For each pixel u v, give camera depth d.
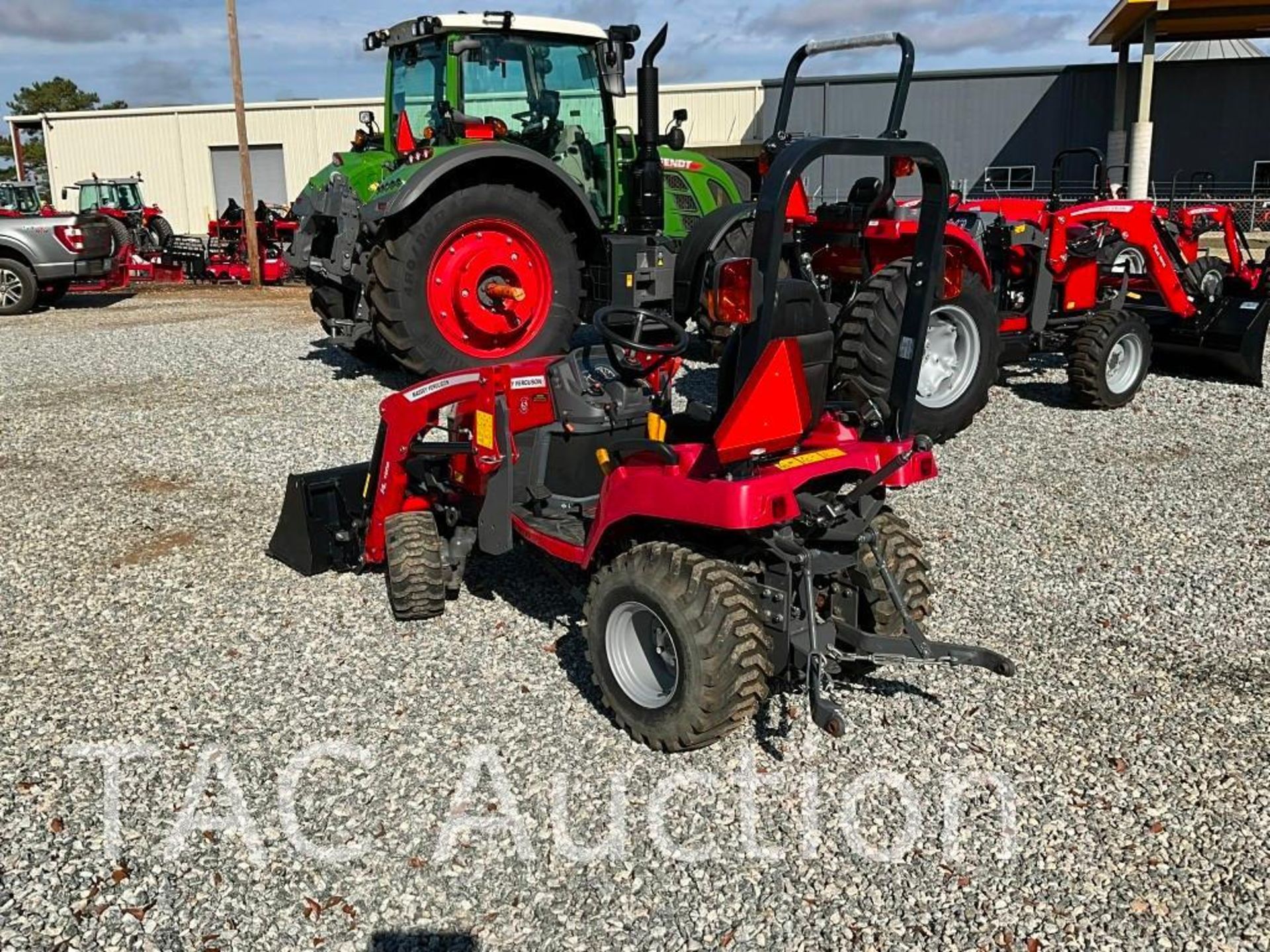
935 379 6.47
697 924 2.61
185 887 2.74
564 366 4.11
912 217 6.66
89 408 7.93
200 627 4.20
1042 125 26.50
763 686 3.09
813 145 2.87
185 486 6.01
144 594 4.52
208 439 6.98
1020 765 3.22
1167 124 26.42
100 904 2.68
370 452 6.60
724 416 3.12
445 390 4.25
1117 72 25.19
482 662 3.88
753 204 7.83
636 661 3.34
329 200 8.72
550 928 2.60
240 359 9.89
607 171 8.84
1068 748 3.31
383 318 7.75
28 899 2.69
